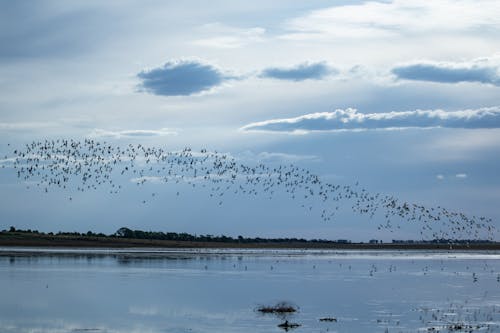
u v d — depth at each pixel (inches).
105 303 1978.3
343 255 5693.9
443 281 2854.3
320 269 3548.2
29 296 2091.5
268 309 1872.5
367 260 4726.9
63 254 4495.6
